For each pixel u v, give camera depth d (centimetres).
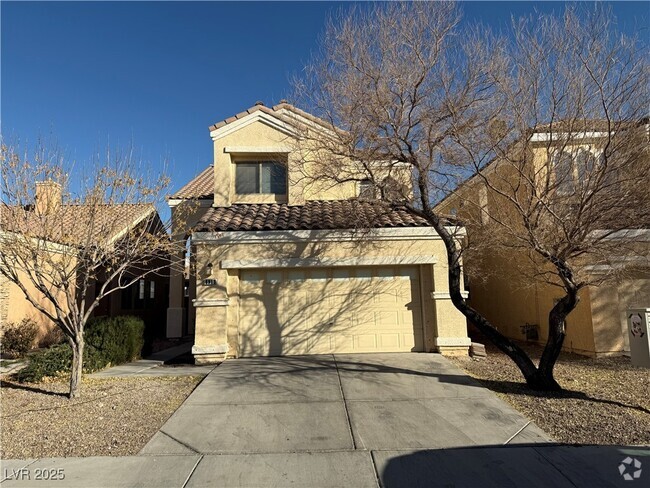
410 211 855
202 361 1045
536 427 589
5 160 738
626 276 1039
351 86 836
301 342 1087
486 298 1648
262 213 1231
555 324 764
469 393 739
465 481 446
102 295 804
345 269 1115
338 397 725
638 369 927
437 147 817
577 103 737
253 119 1420
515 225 839
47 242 750
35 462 500
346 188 1392
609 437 551
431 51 816
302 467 483
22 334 1209
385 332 1100
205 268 1074
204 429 596
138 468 484
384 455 510
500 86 785
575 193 734
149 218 894
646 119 716
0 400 744
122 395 766
